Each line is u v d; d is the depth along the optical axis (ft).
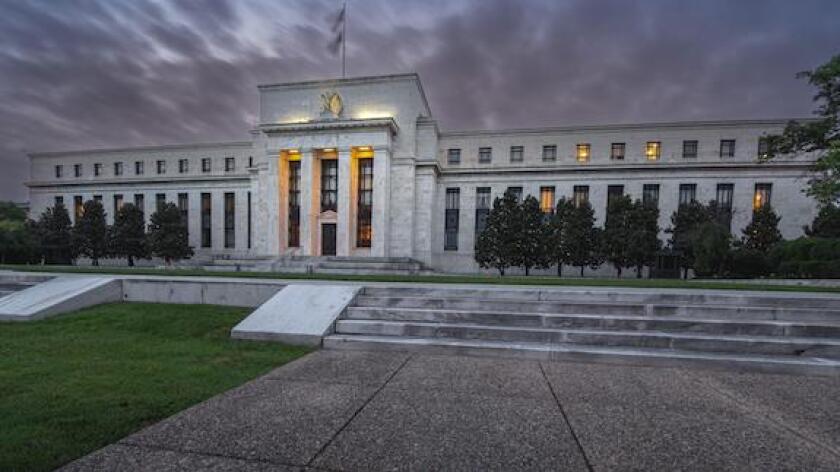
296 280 42.14
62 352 22.85
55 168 174.29
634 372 19.49
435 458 10.66
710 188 119.85
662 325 24.89
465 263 132.87
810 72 68.64
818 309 25.88
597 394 16.07
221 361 20.93
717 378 18.63
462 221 134.10
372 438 11.82
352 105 126.93
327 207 126.93
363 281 42.09
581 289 31.91
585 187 128.36
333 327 26.61
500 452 11.02
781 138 76.23
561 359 21.71
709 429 12.78
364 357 21.98
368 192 125.18
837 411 14.53
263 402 14.79
